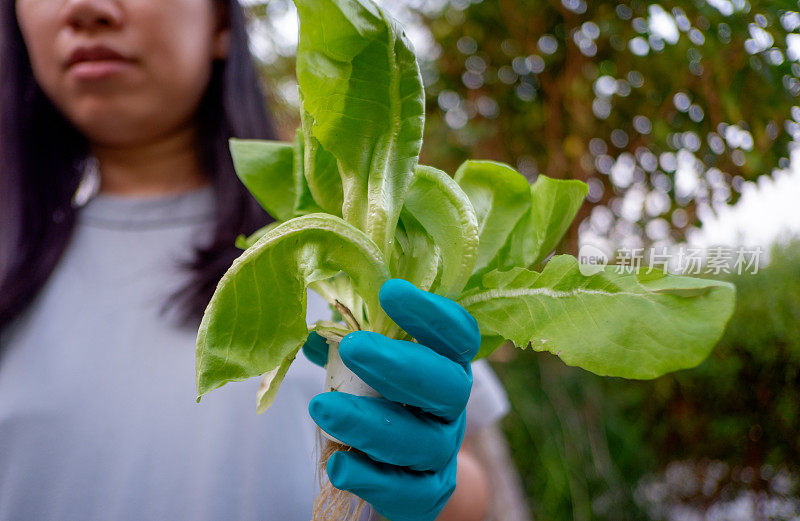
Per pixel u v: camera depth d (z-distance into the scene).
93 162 0.71
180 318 0.56
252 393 0.56
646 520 1.06
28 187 0.63
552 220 0.40
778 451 0.92
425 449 0.39
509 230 0.41
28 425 0.54
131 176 0.67
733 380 0.95
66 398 0.54
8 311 0.58
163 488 0.52
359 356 0.36
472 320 0.37
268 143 0.45
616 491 1.04
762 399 0.92
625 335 0.34
